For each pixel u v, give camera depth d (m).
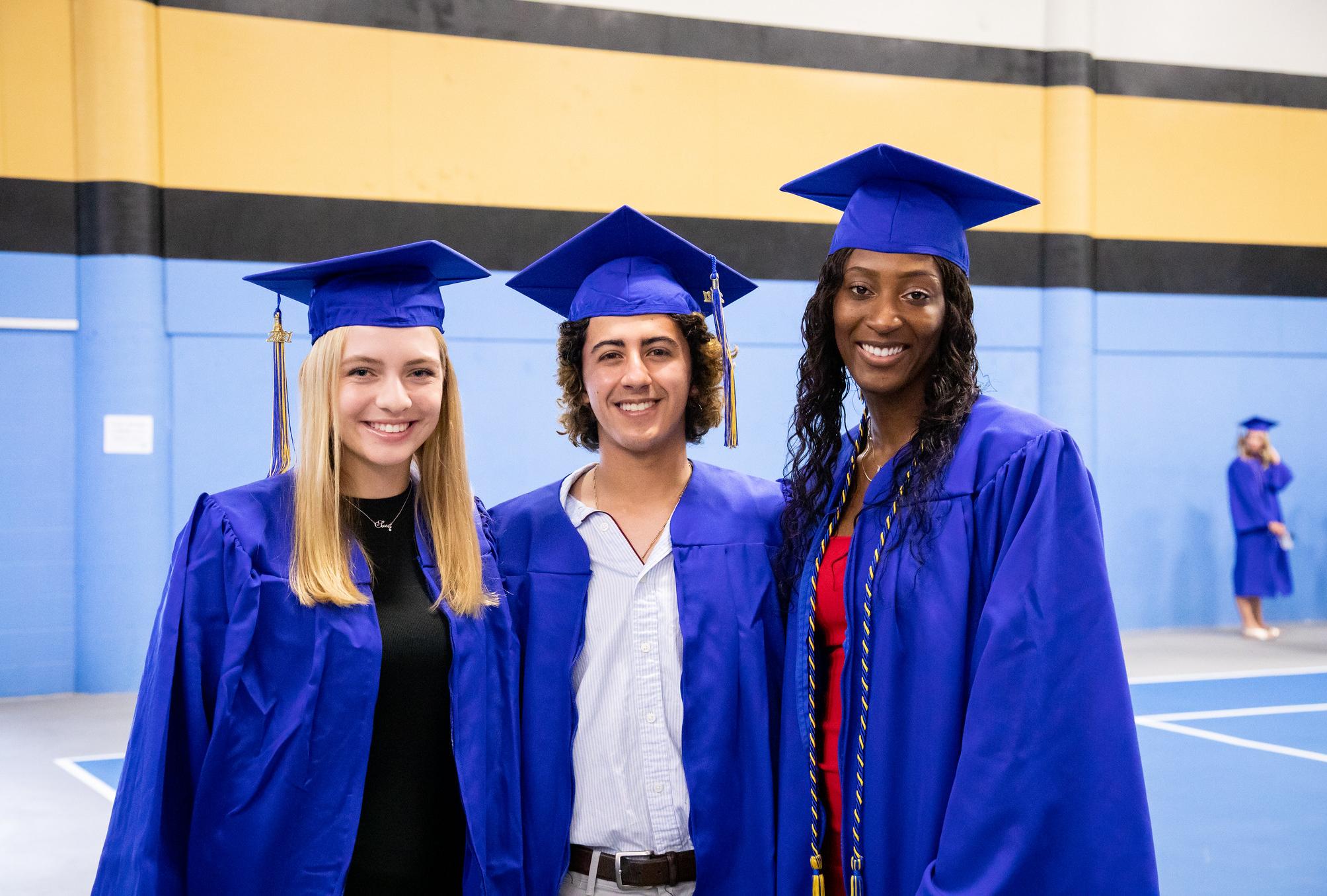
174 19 8.12
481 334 8.98
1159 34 10.76
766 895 2.24
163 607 2.09
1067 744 1.91
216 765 2.02
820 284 2.28
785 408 9.71
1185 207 10.89
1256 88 11.06
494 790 2.21
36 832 5.03
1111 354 10.73
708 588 2.31
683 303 2.39
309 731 2.04
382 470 2.24
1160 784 5.86
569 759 2.24
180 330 8.21
